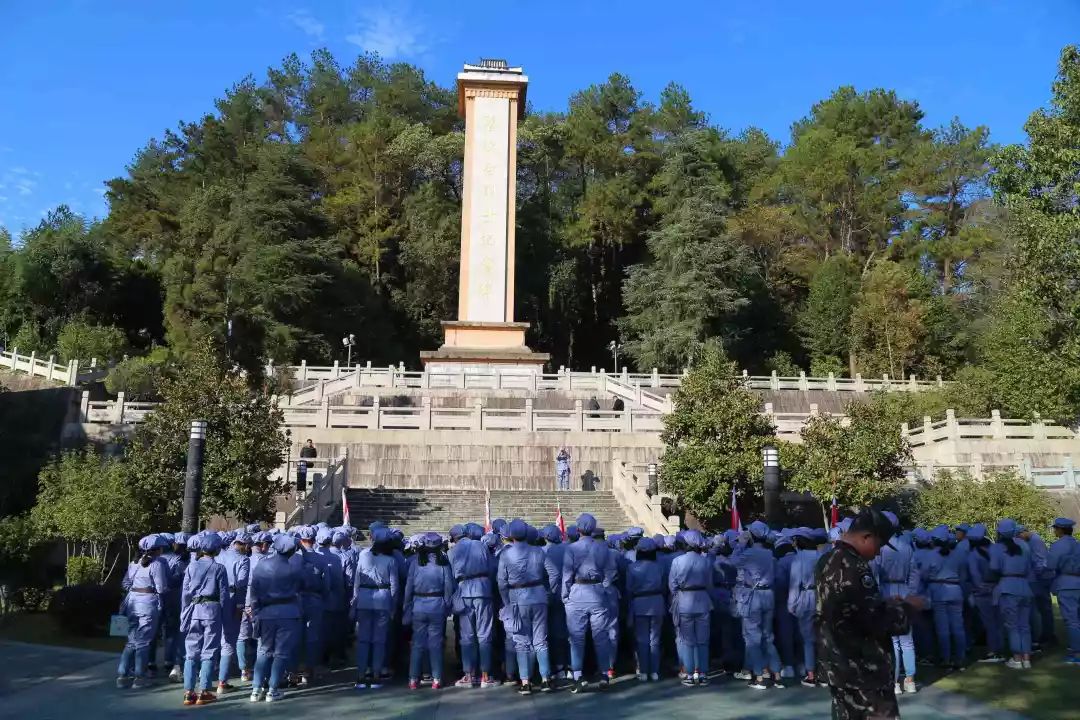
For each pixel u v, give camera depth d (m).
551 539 10.33
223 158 55.56
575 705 8.77
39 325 43.69
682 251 46.41
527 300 55.72
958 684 9.66
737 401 22.81
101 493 18.23
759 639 9.66
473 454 26.70
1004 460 26.53
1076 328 24.05
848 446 21.48
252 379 26.77
